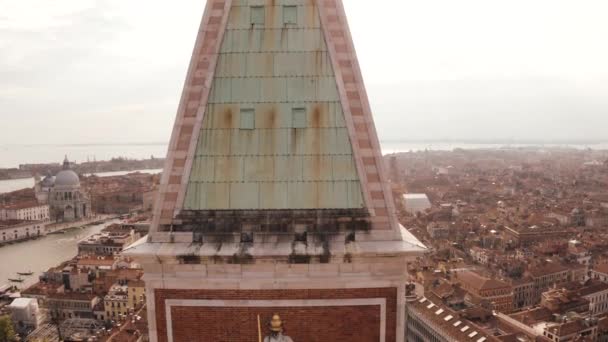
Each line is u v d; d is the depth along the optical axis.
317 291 23.64
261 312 23.70
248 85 24.86
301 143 24.31
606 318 137.00
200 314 23.80
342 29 25.27
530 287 178.75
